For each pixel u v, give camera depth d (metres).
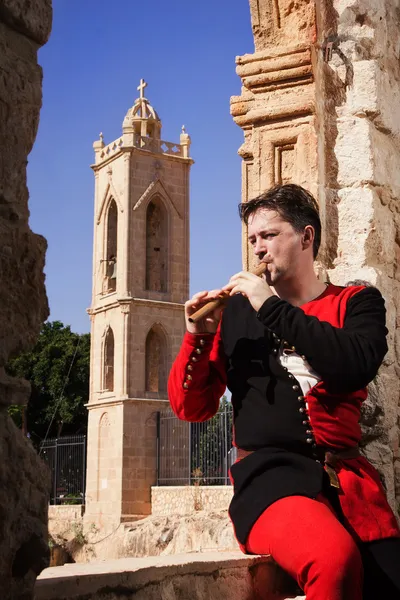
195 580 2.70
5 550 1.86
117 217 38.12
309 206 2.95
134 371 35.28
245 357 2.88
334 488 2.66
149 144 38.41
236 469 2.75
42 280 2.05
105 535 33.22
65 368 42.03
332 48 4.73
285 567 2.37
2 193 1.98
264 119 4.59
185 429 33.62
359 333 2.65
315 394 2.72
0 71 2.00
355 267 4.43
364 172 4.54
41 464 1.99
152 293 37.00
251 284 2.71
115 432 34.62
